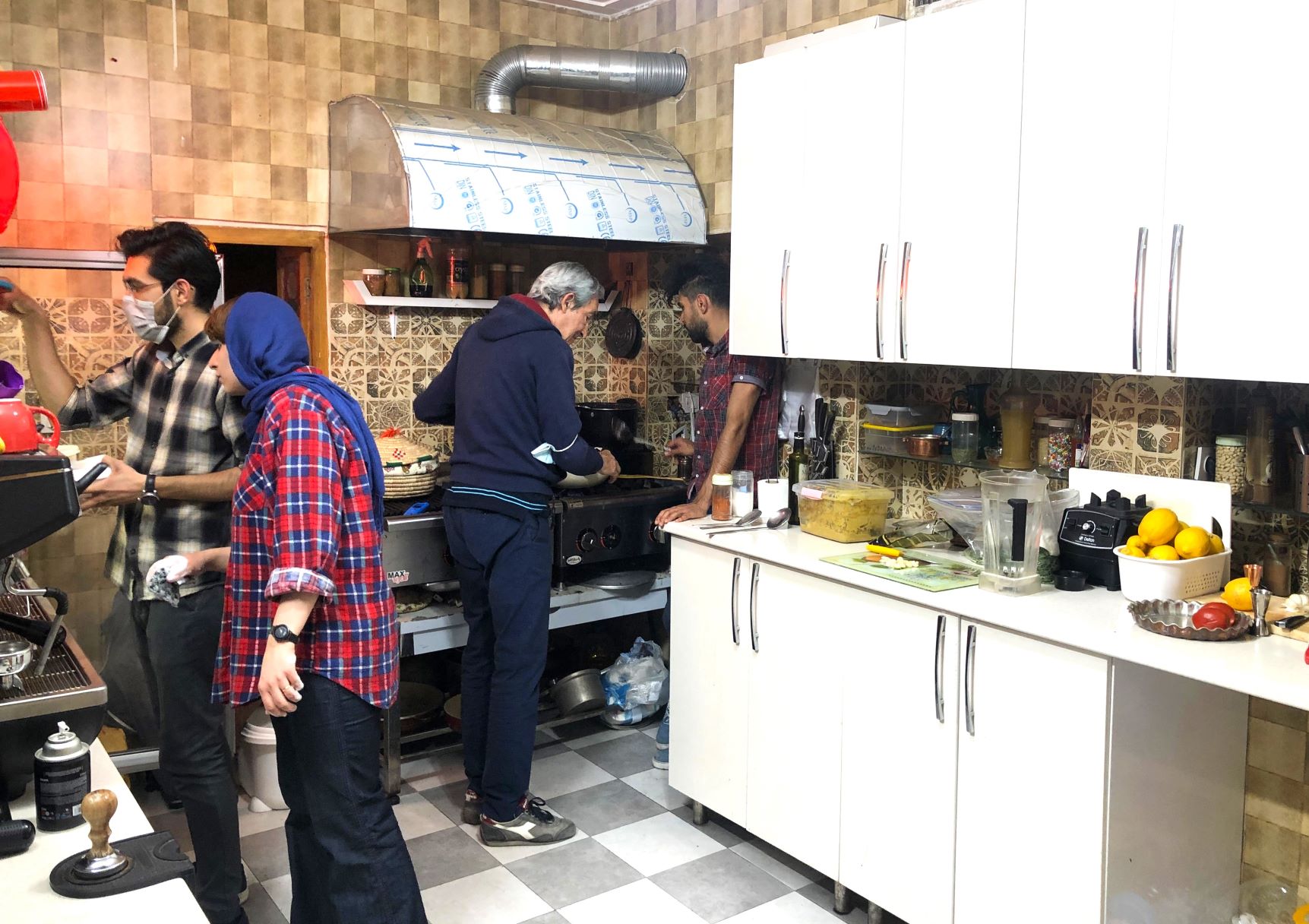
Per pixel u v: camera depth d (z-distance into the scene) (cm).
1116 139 227
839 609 262
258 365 214
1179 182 217
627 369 436
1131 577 228
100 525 285
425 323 398
